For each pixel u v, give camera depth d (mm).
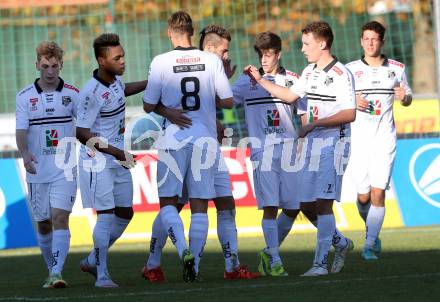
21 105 26969
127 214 27734
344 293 22500
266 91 28516
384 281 24609
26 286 27578
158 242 27328
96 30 62250
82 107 25734
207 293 23266
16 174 43781
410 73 65562
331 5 63438
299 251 35688
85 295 23828
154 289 24609
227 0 62281
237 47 62219
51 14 62219
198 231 26375
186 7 61781
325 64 26797
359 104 31297
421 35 65562
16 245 43000
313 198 27188
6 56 62000
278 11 62312
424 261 30016
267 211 28406
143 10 61000
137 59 60219
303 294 22531
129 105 59750
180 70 26219
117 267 32719
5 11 62062
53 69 26734
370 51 32625
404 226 45219
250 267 30922
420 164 45875
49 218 27594
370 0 64500
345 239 27406
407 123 49812
